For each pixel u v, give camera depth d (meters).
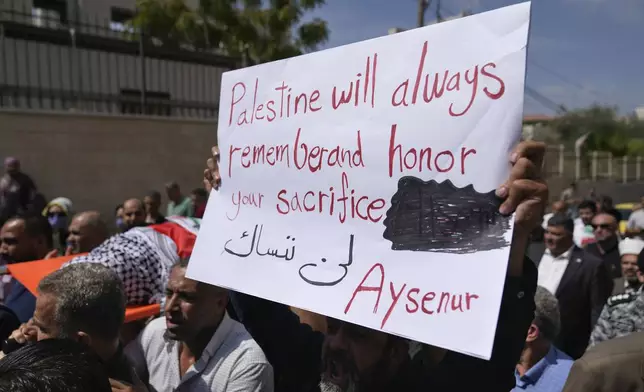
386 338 1.39
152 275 2.47
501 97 1.10
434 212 1.17
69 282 1.70
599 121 25.77
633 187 23.98
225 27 12.45
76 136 8.95
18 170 7.62
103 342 1.70
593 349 1.38
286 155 1.53
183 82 10.55
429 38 1.23
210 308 1.93
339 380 1.45
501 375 1.25
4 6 10.89
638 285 3.55
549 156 22.47
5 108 8.21
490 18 1.13
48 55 8.62
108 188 9.35
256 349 1.88
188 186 10.47
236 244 1.62
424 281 1.16
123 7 14.53
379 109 1.31
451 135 1.17
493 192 1.09
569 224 3.80
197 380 1.91
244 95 1.72
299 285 1.40
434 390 1.33
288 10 12.39
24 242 3.28
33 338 1.77
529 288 1.20
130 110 10.05
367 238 1.29
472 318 1.06
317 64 1.49
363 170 1.33
